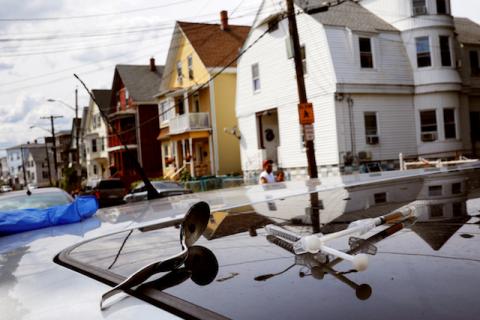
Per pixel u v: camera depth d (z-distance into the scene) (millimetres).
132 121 36750
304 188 2676
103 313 809
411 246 950
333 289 752
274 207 1936
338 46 17656
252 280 849
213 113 26125
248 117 22766
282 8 18625
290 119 19859
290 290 771
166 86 31578
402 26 19391
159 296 833
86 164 50031
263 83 21438
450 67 19359
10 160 101750
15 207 6504
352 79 17672
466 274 753
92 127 46406
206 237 1334
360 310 661
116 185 22375
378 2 20266
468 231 1040
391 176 2883
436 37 19078
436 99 19266
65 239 1766
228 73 26516
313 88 18469
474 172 2590
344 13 19375
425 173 2850
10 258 1472
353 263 801
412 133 19328
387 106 18750
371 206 1661
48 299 937
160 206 2523
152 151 35875
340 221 1415
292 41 12602
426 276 760
